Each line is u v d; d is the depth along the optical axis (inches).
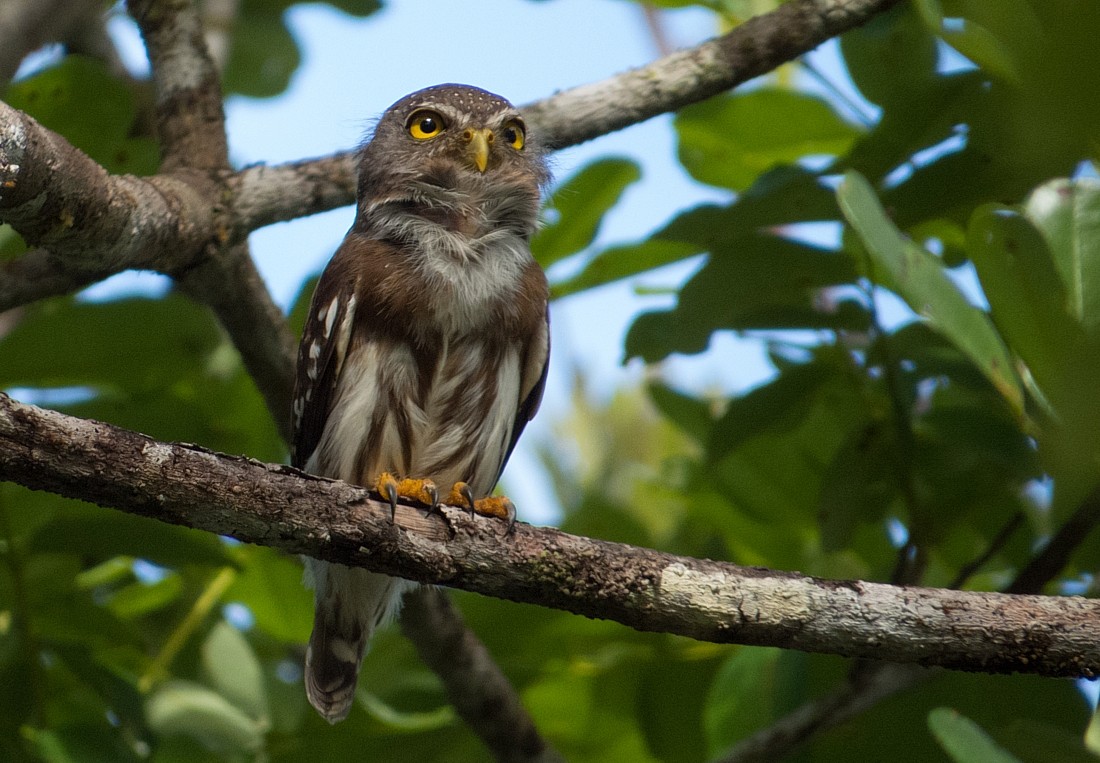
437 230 376.5
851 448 388.2
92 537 354.0
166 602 428.1
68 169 269.6
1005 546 411.5
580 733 455.2
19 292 331.6
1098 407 115.5
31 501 348.8
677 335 360.2
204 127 355.3
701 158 446.9
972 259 239.6
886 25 369.4
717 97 424.2
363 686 440.8
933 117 328.8
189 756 369.1
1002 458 361.7
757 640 256.2
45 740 340.5
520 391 392.5
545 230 432.1
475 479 387.9
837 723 367.6
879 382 387.5
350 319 364.2
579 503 497.7
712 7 409.7
